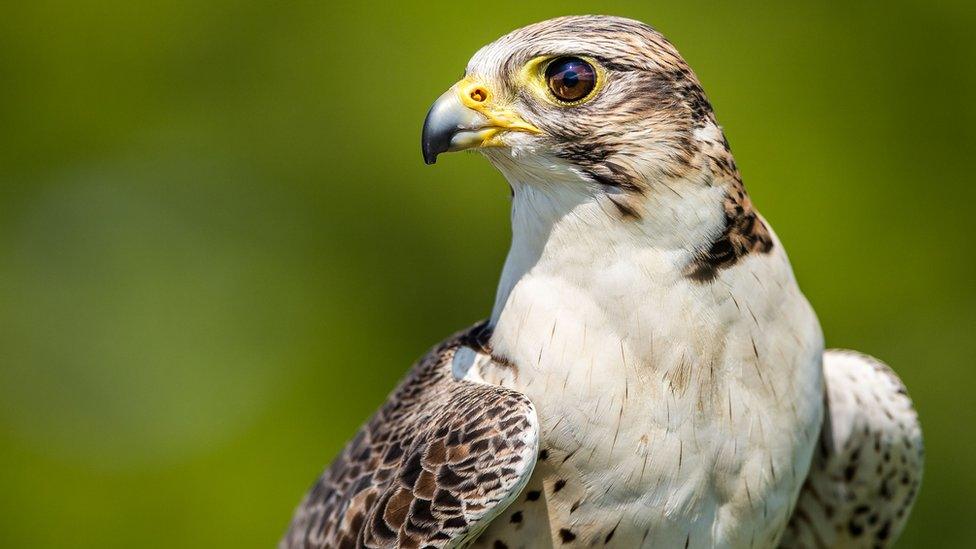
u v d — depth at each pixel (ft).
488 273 40.22
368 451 23.44
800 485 22.27
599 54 21.16
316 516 23.98
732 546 21.49
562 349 20.92
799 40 40.81
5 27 44.60
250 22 43.75
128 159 44.47
